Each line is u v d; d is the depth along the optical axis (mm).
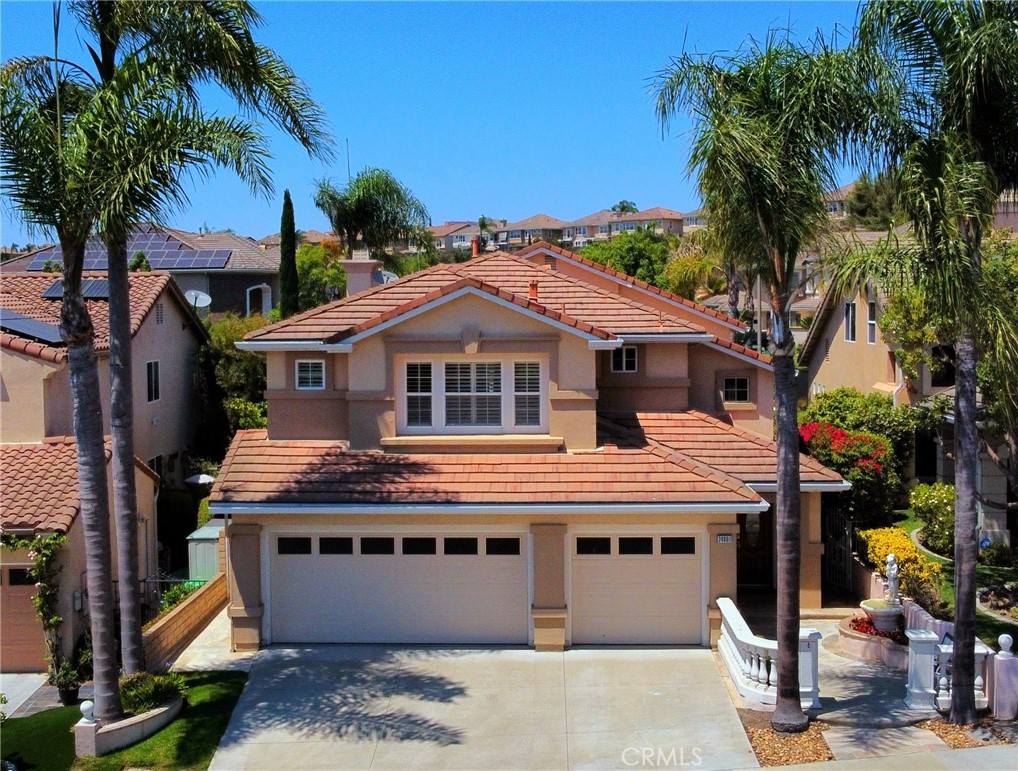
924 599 18016
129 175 13469
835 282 13969
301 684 16391
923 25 13648
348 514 17812
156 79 14219
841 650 17438
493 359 19266
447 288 18797
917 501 23828
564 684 16234
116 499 15766
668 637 18094
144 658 16109
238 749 14078
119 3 14914
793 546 13828
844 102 13180
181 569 26062
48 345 22297
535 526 17828
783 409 13820
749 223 13680
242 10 15586
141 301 27797
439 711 15258
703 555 17969
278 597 18359
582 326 18812
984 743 13164
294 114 16297
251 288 45500
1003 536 23625
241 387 33188
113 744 14062
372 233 43500
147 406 28594
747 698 15359
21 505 18766
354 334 19062
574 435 19109
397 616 18312
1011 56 12852
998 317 13094
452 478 18250
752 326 47438
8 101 13648
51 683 17969
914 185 13039
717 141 13016
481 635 18266
